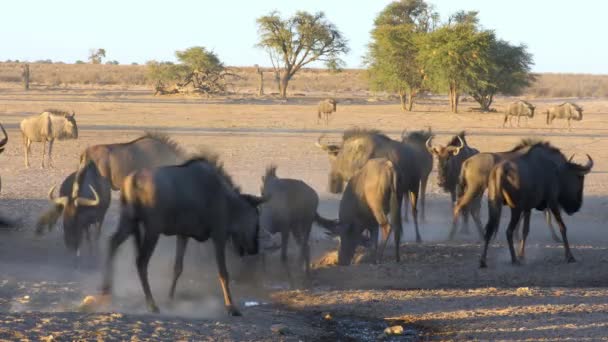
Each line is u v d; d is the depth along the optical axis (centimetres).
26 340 3052
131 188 3719
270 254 5431
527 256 5588
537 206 5522
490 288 4506
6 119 16525
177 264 4106
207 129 15238
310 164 10288
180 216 3750
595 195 8425
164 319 3538
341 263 5253
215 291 4466
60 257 5203
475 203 6147
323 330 3628
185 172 3784
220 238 3859
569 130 17325
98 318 3434
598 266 5241
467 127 17525
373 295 4303
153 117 18288
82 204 4772
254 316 3816
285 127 16362
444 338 3453
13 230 5991
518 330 3500
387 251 5669
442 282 4816
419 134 6788
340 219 5331
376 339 3491
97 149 5700
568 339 3344
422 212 6956
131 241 5522
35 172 9206
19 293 4194
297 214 4856
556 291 4362
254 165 10025
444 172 6456
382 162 5244
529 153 5384
